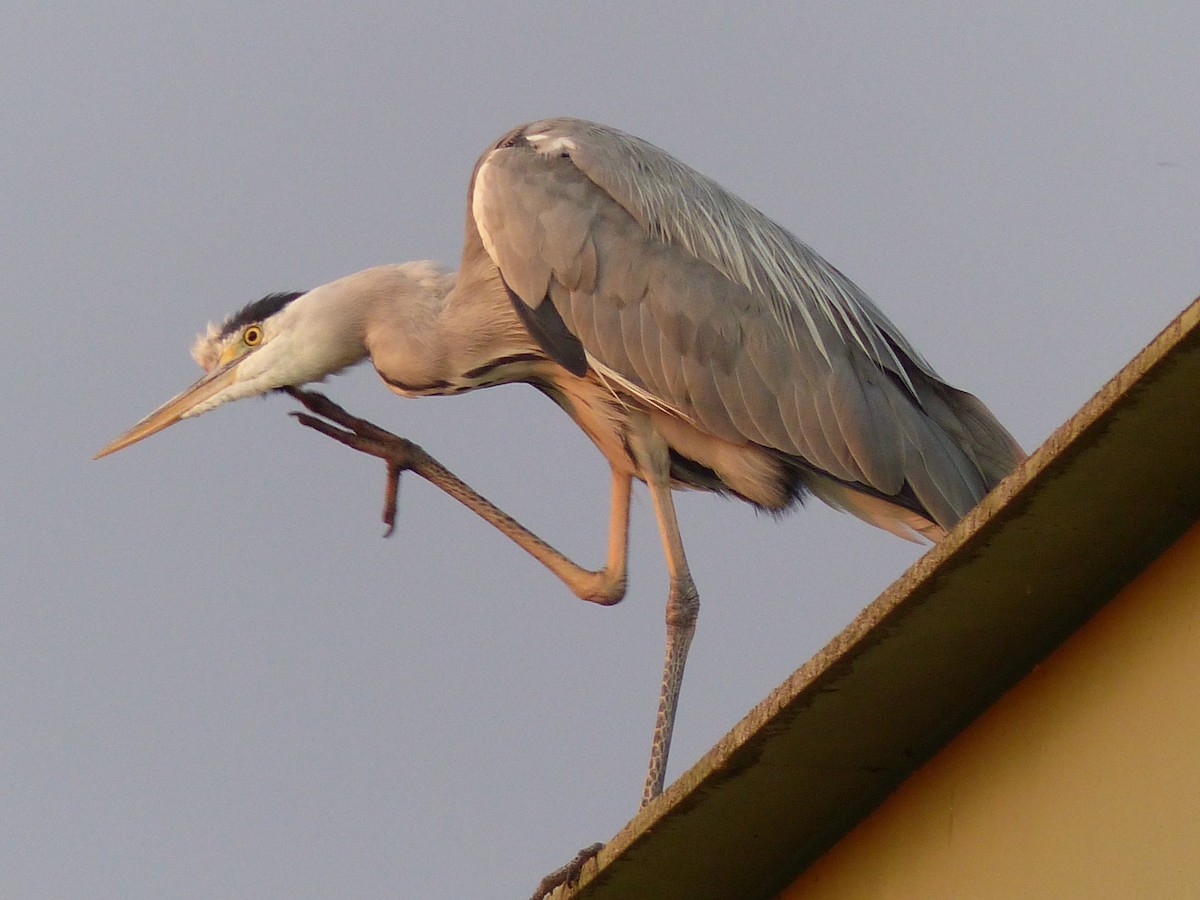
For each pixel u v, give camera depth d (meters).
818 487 14.42
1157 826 7.02
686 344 13.79
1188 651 7.06
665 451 14.19
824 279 14.67
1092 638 7.52
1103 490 7.04
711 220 14.27
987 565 7.34
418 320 14.77
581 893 9.38
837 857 8.77
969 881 7.88
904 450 13.92
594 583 14.08
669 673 13.34
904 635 7.64
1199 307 6.41
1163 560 7.26
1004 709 7.90
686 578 13.68
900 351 14.66
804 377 13.94
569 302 13.91
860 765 8.39
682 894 9.38
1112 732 7.32
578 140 14.34
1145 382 6.64
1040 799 7.60
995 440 14.46
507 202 14.08
